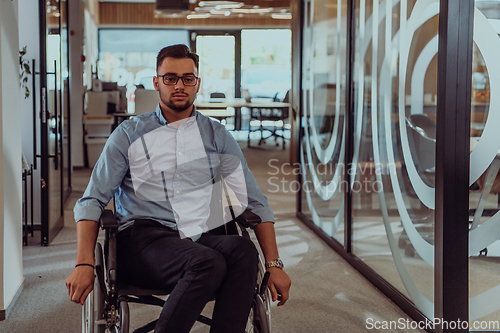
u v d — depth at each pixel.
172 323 1.56
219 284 1.62
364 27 3.23
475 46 2.11
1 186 2.42
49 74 3.85
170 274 1.68
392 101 2.75
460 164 2.14
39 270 3.18
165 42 13.55
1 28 2.41
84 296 1.59
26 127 4.15
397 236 2.71
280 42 13.71
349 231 3.49
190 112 2.00
